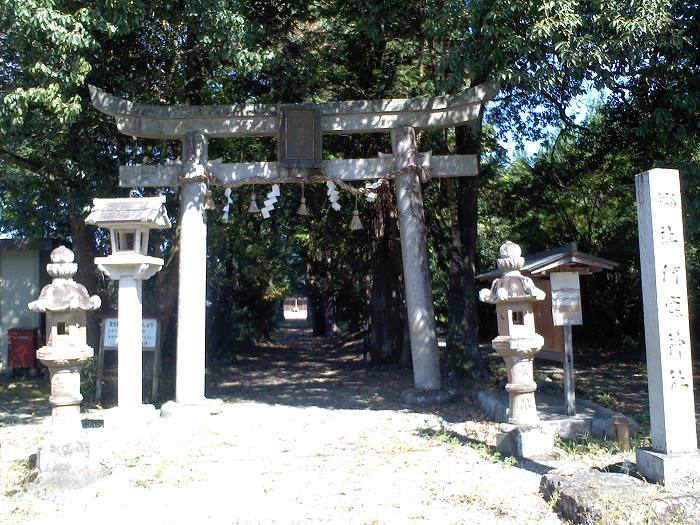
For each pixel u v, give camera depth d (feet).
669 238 18.12
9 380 48.49
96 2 32.58
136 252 27.73
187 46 43.29
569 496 17.15
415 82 51.83
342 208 58.08
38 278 53.21
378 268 58.13
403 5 41.27
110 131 41.93
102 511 18.70
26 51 32.01
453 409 34.12
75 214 42.73
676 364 17.84
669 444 17.63
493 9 31.60
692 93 31.91
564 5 30.45
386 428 29.81
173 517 18.08
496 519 17.30
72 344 22.21
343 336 90.58
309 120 35.81
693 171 30.19
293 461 23.85
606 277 64.75
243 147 51.93
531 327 24.18
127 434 25.82
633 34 29.63
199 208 35.04
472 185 43.68
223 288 63.82
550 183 57.00
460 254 43.80
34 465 23.22
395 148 36.55
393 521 17.31
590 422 26.66
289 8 46.14
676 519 15.83
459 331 43.24
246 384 48.03
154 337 39.50
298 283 124.06
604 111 43.57
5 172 47.62
